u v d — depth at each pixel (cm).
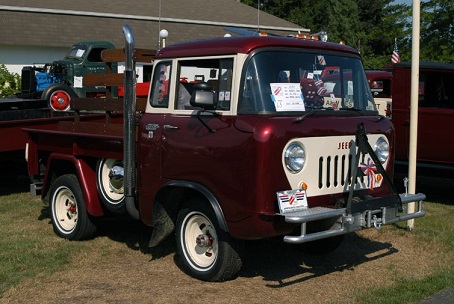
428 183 969
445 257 672
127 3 2412
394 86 986
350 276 609
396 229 780
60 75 1638
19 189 1094
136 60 707
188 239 598
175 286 575
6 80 1925
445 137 942
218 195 548
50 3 2169
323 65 596
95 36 2083
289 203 521
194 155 567
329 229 544
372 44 4372
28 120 948
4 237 754
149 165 616
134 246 714
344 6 4225
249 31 653
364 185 591
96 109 727
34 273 612
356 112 612
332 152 558
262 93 545
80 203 721
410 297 543
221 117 553
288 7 4622
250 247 705
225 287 572
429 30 2642
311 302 535
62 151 748
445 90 941
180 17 2369
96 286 578
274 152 518
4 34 1931
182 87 605
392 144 625
